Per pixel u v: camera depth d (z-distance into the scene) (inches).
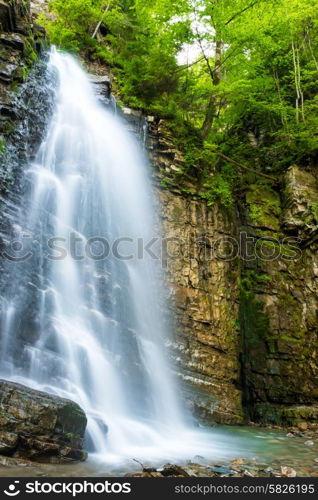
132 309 429.7
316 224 519.8
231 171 604.7
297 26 640.4
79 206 444.1
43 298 347.3
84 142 484.4
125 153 526.3
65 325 346.9
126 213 491.2
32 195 392.5
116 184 498.6
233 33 586.2
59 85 505.7
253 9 589.6
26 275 347.9
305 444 320.2
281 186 585.0
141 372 377.7
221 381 452.4
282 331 489.1
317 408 430.9
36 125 429.7
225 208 546.9
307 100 631.8
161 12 587.8
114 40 707.4
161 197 521.3
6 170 369.1
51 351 321.4
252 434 365.1
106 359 354.3
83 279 399.2
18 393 210.2
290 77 638.5
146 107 577.9
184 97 609.6
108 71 641.6
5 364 291.4
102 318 383.2
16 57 420.2
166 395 398.6
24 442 200.7
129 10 751.1
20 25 450.3
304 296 505.0
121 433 281.1
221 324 482.3
